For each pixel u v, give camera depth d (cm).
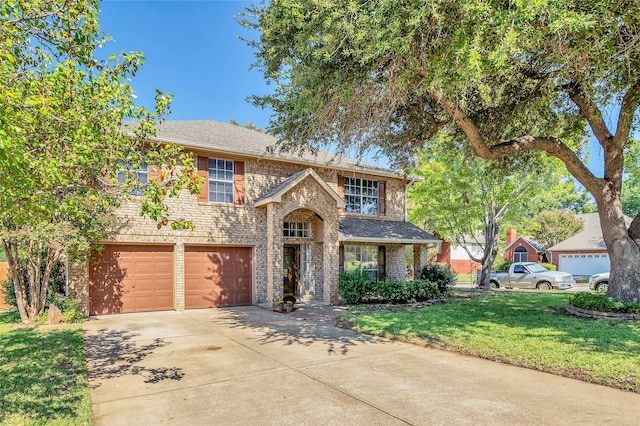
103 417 479
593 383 578
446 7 605
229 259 1482
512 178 1927
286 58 867
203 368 681
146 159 544
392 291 1538
